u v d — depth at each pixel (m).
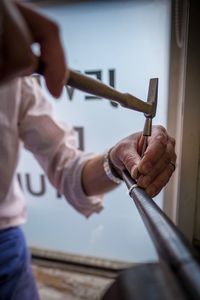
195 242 0.33
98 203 0.55
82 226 0.84
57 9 0.69
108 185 0.48
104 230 0.82
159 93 0.52
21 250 0.53
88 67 0.68
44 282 0.84
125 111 0.69
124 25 0.62
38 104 0.55
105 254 0.85
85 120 0.74
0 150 0.47
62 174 0.55
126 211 0.77
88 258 0.87
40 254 0.91
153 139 0.31
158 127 0.35
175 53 0.51
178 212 0.37
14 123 0.49
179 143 0.40
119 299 0.13
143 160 0.29
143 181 0.29
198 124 0.36
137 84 0.61
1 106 0.46
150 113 0.30
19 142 0.53
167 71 0.54
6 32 0.13
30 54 0.14
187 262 0.13
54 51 0.17
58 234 0.88
